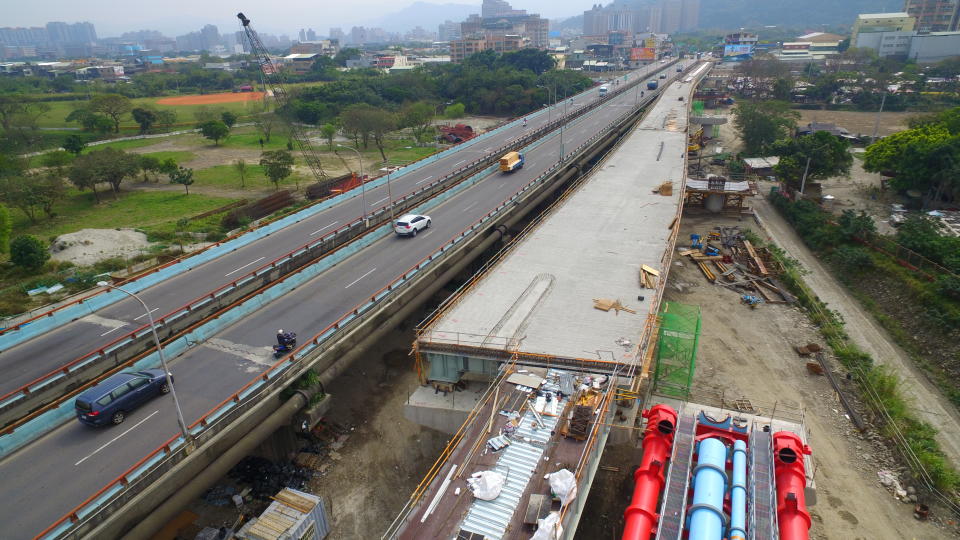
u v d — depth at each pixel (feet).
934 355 138.21
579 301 122.01
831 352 142.72
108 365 114.73
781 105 373.61
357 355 122.93
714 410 103.96
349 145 419.54
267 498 104.17
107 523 75.25
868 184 268.41
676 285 179.32
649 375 110.22
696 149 341.62
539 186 227.20
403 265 157.07
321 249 172.45
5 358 116.67
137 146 432.66
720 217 241.96
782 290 173.58
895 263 172.65
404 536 66.95
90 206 273.54
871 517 94.89
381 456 114.83
